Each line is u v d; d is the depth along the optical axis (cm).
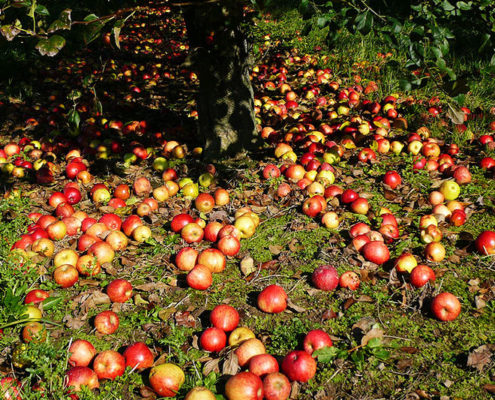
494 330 129
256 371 111
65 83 365
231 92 228
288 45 430
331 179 208
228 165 230
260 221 187
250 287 151
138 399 113
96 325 134
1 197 212
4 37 101
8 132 287
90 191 212
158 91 355
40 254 164
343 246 166
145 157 248
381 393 113
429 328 131
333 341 128
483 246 158
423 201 191
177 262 159
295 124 267
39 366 111
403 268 149
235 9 196
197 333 133
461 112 117
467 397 110
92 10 154
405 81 124
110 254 162
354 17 121
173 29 501
